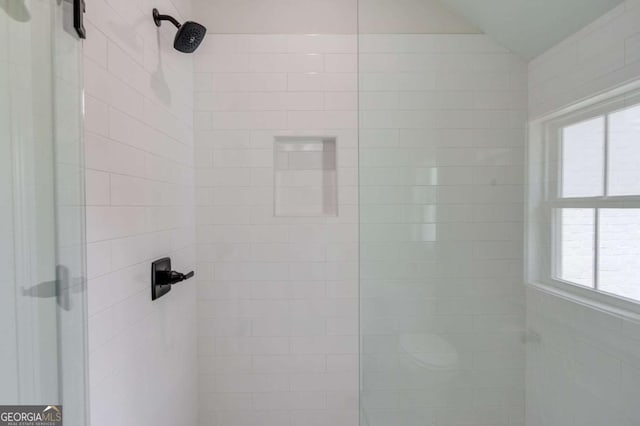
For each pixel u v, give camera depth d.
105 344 0.80
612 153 1.15
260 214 1.55
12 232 0.50
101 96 0.79
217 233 1.54
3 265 0.48
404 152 1.50
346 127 1.55
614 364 1.18
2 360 0.48
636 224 1.10
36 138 0.54
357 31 1.51
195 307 1.52
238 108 1.53
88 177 0.74
